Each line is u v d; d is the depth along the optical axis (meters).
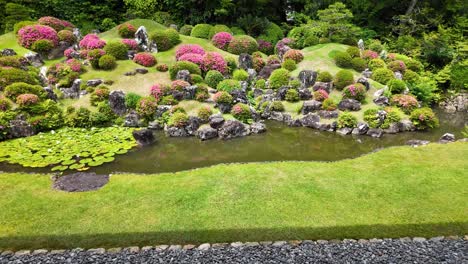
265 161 9.55
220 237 5.71
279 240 5.62
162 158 9.73
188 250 5.41
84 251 5.43
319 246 5.45
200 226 5.99
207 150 10.40
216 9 22.17
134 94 12.91
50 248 5.52
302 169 8.30
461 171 7.93
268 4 25.17
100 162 9.20
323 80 14.15
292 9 25.95
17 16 19.16
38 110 11.61
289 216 6.23
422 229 5.84
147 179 7.91
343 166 8.47
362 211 6.38
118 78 14.25
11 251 5.46
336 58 15.48
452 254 5.23
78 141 10.48
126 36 17.72
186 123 11.56
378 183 7.47
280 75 14.69
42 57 15.81
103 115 12.22
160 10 23.77
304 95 13.66
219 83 13.98
